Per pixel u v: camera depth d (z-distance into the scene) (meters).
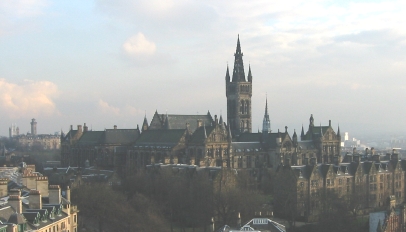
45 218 147.88
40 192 161.12
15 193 151.38
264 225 169.75
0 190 171.50
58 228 155.88
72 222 176.00
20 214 134.50
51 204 161.50
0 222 127.06
